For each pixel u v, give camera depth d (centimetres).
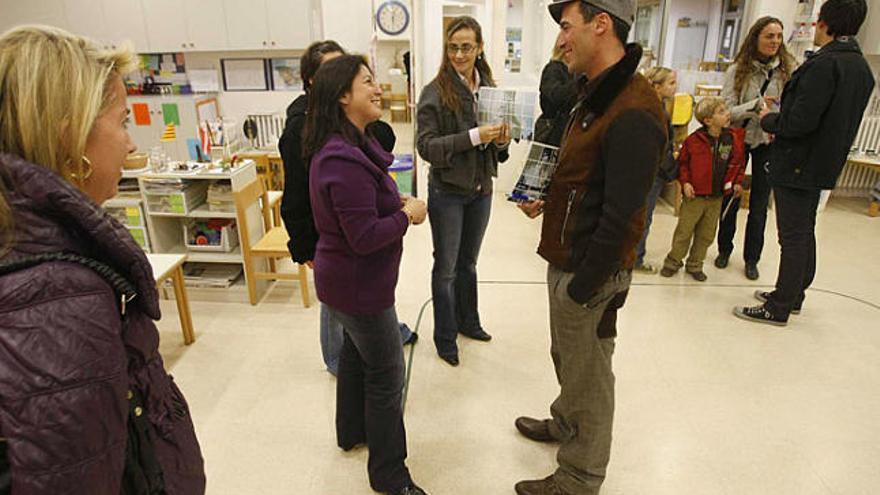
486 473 191
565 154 139
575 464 163
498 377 245
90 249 67
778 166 268
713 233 343
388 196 149
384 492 178
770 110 304
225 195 305
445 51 210
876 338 280
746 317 299
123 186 322
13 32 65
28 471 57
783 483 187
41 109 62
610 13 123
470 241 246
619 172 123
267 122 558
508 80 578
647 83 128
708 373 249
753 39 329
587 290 133
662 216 482
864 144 512
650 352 266
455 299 267
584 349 149
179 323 294
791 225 273
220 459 197
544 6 504
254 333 284
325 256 148
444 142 206
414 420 217
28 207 61
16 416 57
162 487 82
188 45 541
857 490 184
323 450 202
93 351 61
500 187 543
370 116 142
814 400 230
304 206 186
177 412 86
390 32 705
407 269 366
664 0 546
